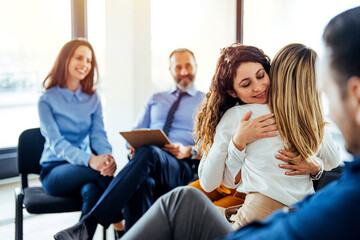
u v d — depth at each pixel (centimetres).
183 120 329
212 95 174
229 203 195
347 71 69
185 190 118
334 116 74
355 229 62
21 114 427
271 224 73
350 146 74
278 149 154
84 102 286
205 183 170
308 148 152
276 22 470
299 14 446
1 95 417
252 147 156
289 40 459
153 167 256
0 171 404
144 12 401
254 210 151
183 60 333
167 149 276
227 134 164
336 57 71
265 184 152
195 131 188
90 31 406
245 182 160
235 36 507
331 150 168
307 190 156
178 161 279
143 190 251
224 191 203
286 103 153
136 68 401
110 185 243
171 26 436
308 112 152
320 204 67
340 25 71
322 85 76
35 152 267
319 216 65
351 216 62
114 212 237
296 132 152
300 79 153
